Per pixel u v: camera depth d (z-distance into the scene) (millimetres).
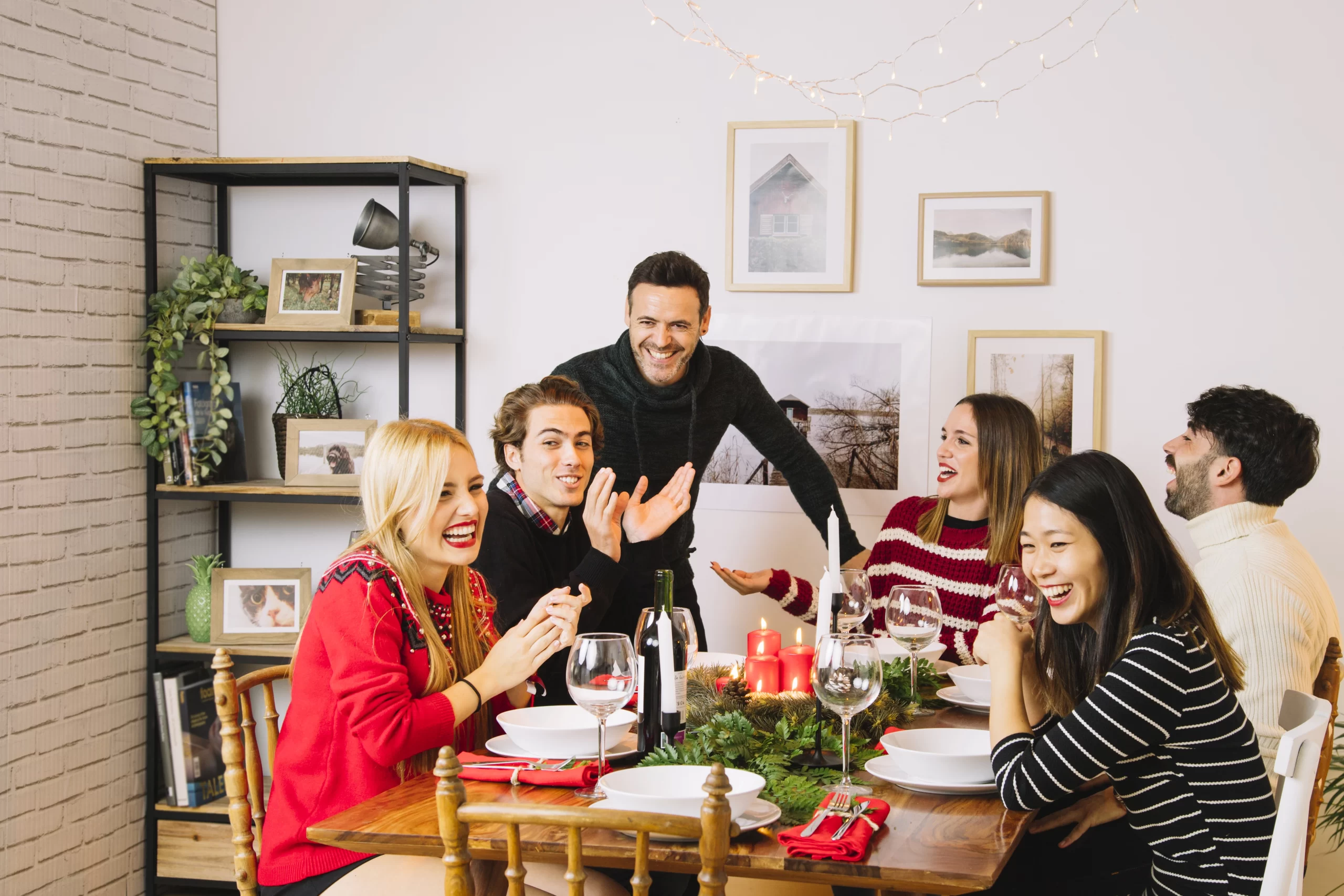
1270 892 1462
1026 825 1546
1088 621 1756
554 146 3447
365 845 1471
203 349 3574
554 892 1839
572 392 2359
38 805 3029
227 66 3639
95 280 3191
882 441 3297
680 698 1789
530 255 3475
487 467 3516
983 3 3184
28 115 2959
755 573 3043
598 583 2297
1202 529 2369
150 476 3338
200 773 3377
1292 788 1458
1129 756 1606
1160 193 3094
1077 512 1696
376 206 3320
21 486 2959
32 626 3002
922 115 3230
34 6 2969
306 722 1840
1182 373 3102
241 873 1947
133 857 3379
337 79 3570
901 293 3268
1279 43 3010
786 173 3303
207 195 3637
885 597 2840
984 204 3193
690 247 3379
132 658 3365
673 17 3365
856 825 1459
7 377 2910
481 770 1666
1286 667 2170
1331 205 2994
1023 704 1727
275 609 3402
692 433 2867
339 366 3609
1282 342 3037
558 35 3434
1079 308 3160
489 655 1898
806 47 3293
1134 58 3096
